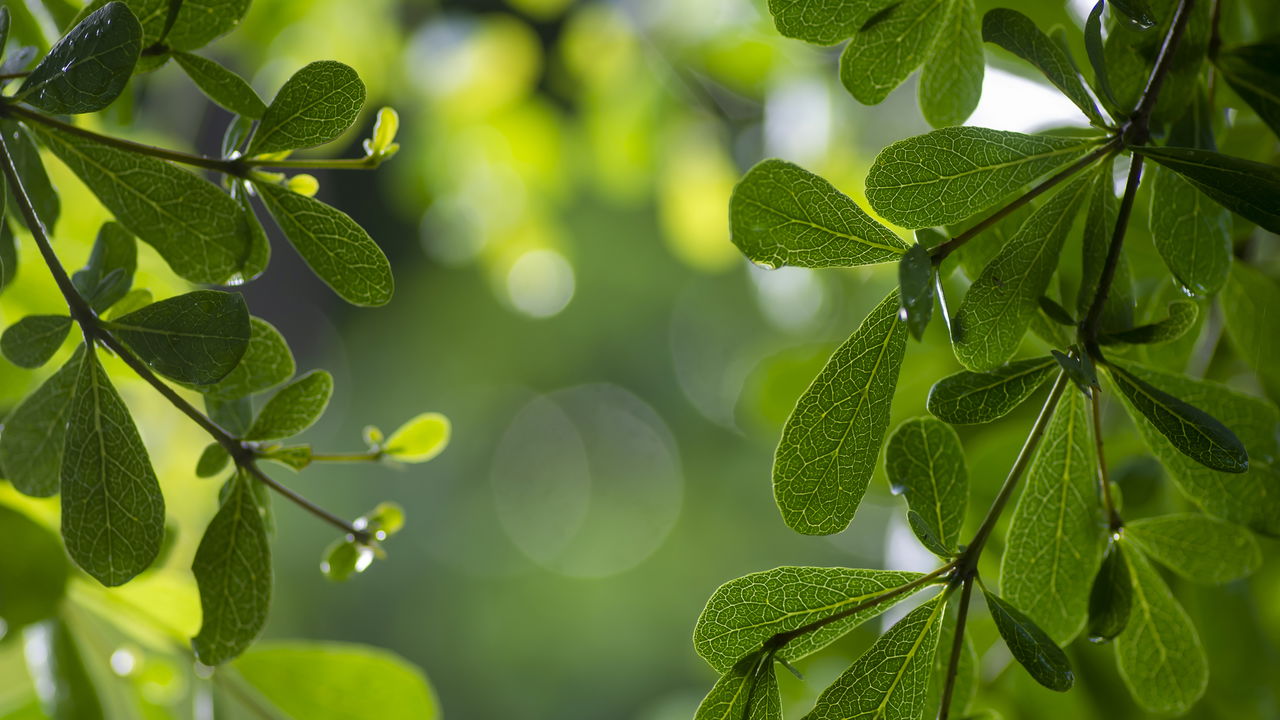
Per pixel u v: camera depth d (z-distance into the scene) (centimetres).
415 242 529
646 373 499
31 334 79
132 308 82
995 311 78
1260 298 89
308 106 79
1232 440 77
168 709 97
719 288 474
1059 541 82
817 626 79
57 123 79
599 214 468
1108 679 93
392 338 518
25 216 78
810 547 456
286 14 151
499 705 491
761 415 116
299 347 498
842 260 78
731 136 187
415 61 188
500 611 500
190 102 149
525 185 195
